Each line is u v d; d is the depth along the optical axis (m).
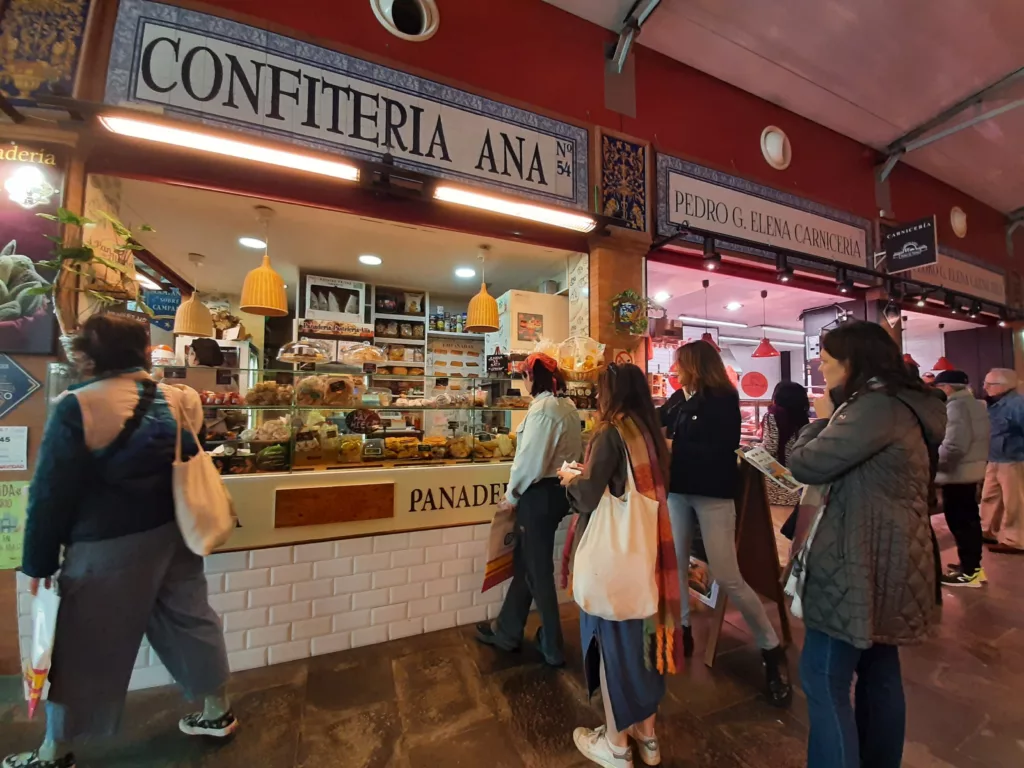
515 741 1.69
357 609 2.34
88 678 1.39
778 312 7.19
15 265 2.12
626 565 1.43
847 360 1.40
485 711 1.85
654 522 1.48
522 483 2.16
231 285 4.90
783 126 4.68
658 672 1.50
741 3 3.56
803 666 1.36
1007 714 1.85
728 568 2.01
